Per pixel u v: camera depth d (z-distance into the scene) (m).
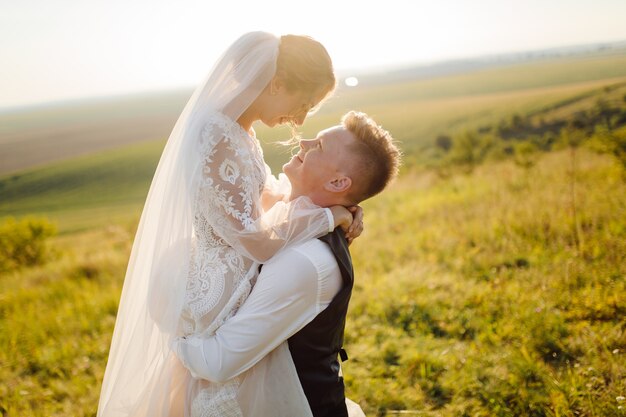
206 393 1.76
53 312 6.05
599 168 9.23
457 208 8.22
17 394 3.88
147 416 1.82
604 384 2.93
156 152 63.91
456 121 49.53
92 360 4.53
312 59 1.82
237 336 1.65
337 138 1.84
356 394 3.27
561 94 50.91
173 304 1.75
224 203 1.71
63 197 47.75
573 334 3.61
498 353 3.52
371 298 4.86
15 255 12.95
